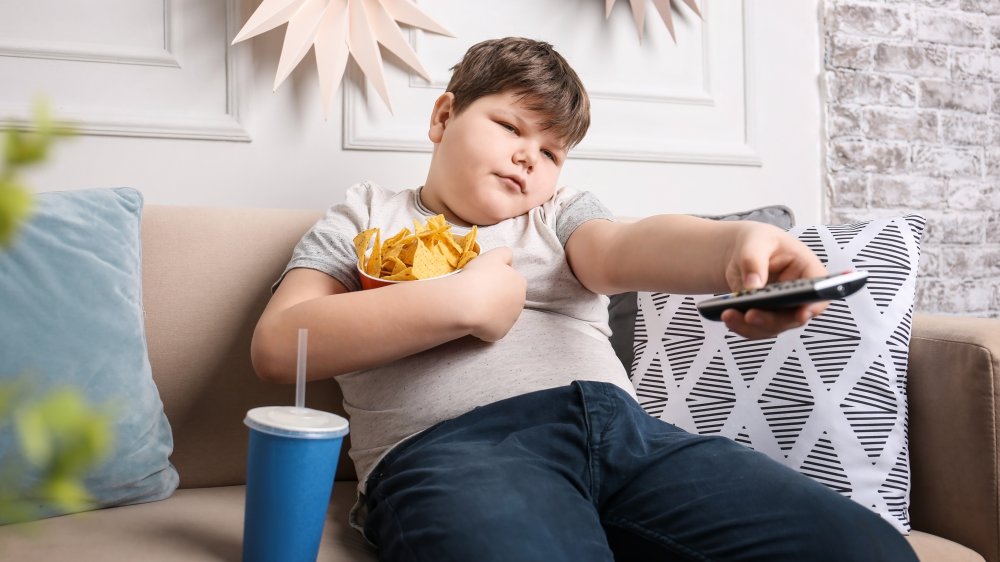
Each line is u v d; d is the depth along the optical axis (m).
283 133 1.37
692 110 1.63
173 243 1.08
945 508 0.99
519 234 1.05
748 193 1.68
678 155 1.60
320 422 0.65
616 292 0.97
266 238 1.13
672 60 1.63
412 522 0.70
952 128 1.84
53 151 0.17
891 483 0.99
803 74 1.73
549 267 1.01
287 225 1.15
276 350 0.81
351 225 1.03
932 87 1.82
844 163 1.74
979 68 1.87
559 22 1.54
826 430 1.01
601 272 0.95
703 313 0.67
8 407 0.16
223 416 1.06
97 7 1.28
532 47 1.10
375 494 0.79
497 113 1.04
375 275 0.88
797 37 1.72
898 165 1.79
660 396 1.14
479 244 1.03
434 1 1.47
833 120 1.74
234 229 1.12
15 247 0.86
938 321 1.08
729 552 0.70
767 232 0.71
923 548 0.92
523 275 1.00
